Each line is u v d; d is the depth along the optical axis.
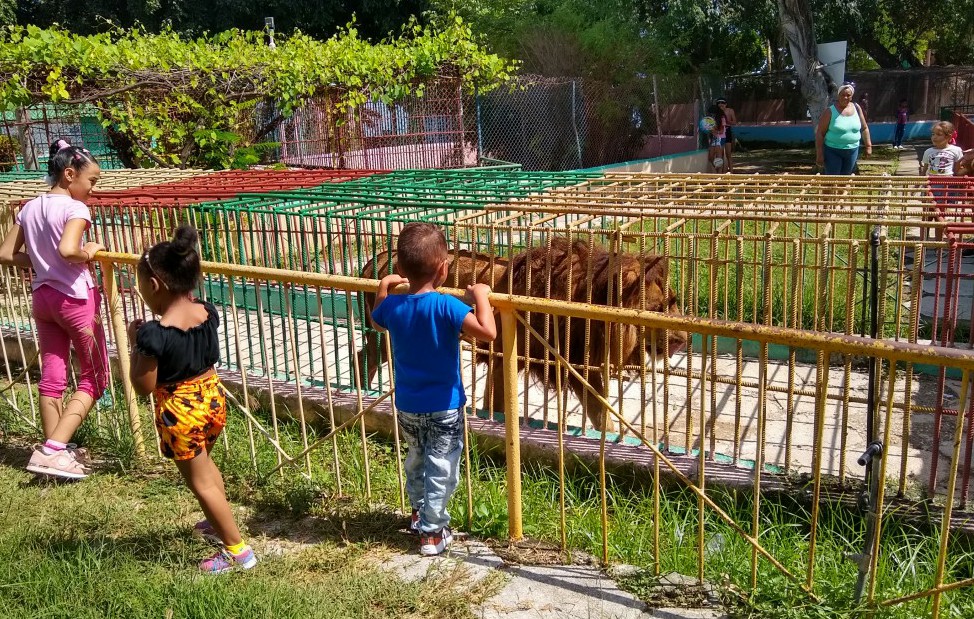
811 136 27.22
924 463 4.40
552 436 4.57
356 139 14.80
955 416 5.01
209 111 11.77
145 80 10.75
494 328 3.15
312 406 5.12
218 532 3.40
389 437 4.89
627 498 4.23
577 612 3.04
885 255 3.99
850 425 5.04
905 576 3.21
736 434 4.24
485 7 21.25
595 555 3.48
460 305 3.15
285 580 3.28
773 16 24.83
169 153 11.73
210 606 3.07
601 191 6.30
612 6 21.22
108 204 6.25
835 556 3.38
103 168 13.00
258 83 11.81
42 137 12.45
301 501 3.96
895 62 30.59
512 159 18.19
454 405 3.30
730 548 3.42
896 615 2.89
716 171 19.48
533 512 3.85
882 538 3.52
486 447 4.65
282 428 5.13
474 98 16.73
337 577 3.32
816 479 2.88
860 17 26.34
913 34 30.06
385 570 3.36
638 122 20.89
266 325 7.10
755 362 6.41
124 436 4.69
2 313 6.73
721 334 2.88
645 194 6.16
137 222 7.01
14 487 4.32
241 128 13.42
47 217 4.32
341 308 6.70
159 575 3.32
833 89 19.02
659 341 4.75
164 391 3.26
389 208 6.81
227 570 3.38
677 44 22.53
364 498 4.01
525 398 4.71
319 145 15.09
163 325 3.22
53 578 3.25
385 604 3.12
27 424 5.11
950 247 3.83
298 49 12.48
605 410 3.18
